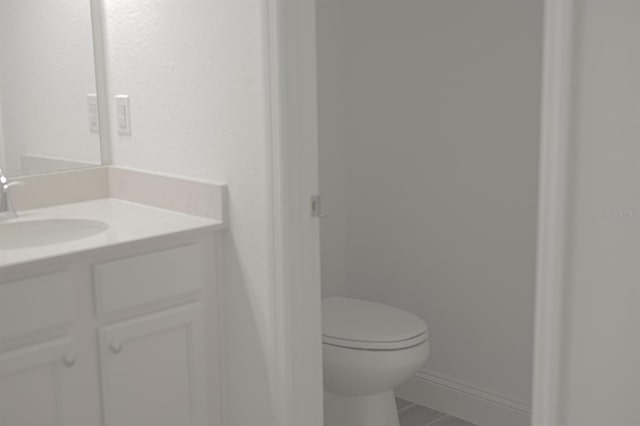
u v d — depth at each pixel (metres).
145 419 2.09
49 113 2.38
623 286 1.45
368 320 2.53
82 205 2.43
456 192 2.78
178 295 2.12
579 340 1.53
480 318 2.77
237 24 2.04
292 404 2.12
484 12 2.60
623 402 1.47
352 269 3.15
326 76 2.97
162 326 2.08
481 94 2.65
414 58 2.81
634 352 1.44
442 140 2.78
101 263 1.94
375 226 3.05
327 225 3.07
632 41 1.38
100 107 2.49
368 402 2.53
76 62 2.42
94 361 1.97
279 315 2.08
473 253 2.76
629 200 1.42
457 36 2.68
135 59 2.37
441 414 2.90
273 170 2.01
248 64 2.03
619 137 1.42
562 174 1.50
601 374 1.50
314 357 2.15
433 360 2.95
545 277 1.55
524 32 2.51
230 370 2.28
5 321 1.78
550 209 1.53
